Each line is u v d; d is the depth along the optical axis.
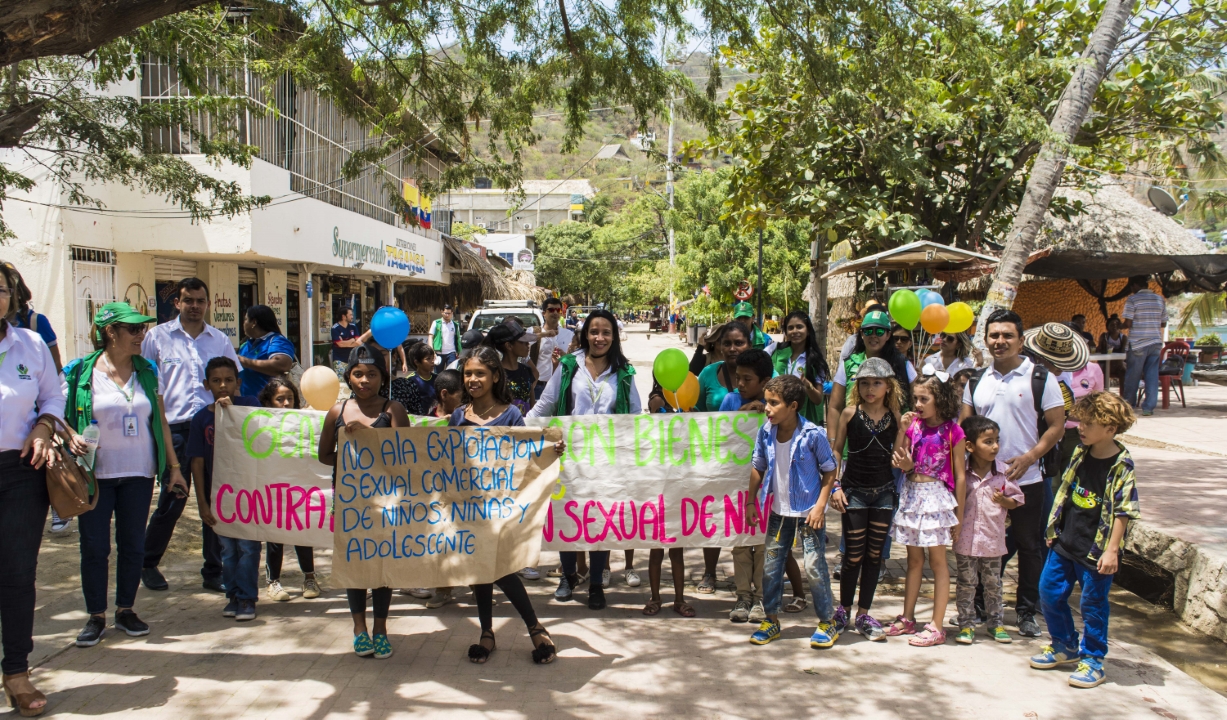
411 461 4.48
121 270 13.51
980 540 4.71
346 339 16.88
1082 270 14.60
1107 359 14.36
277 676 4.21
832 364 17.70
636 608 5.39
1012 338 4.94
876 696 4.05
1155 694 4.11
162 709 3.83
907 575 4.89
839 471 5.03
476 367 4.69
